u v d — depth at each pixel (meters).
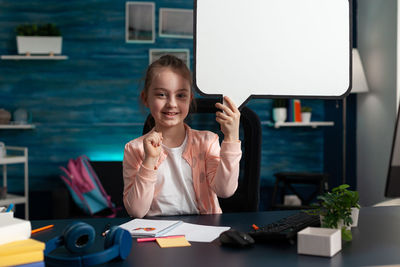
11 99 3.87
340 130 4.09
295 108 3.98
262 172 4.11
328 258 0.91
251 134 1.72
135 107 3.98
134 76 3.97
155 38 3.98
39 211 3.88
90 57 3.93
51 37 3.71
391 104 3.42
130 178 1.44
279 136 4.12
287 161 4.14
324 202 1.08
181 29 3.99
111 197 3.53
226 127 1.32
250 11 1.30
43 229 1.18
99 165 3.59
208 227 1.17
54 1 3.87
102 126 3.96
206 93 1.28
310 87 1.33
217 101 1.80
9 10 3.82
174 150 1.50
